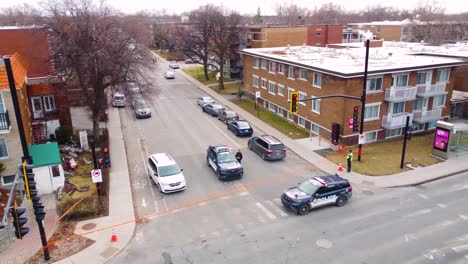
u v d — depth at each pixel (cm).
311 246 1798
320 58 3859
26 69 3047
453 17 13325
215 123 4047
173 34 9312
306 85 3647
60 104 3238
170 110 4638
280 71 4162
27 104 2892
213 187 2483
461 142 3269
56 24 2920
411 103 3466
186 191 2425
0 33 3178
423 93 3431
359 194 2380
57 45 2970
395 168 2781
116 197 2311
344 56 4094
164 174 2423
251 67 4994
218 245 1819
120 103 4756
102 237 1888
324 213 2133
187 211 2166
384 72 3147
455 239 1853
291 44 6488
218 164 2606
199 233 1931
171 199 2316
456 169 2762
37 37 3266
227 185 2512
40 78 3300
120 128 3812
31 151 2427
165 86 6306
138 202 2275
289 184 2528
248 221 2047
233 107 4762
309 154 3084
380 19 16788
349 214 2119
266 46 6306
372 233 1909
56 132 3186
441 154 2989
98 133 3266
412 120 3481
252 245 1814
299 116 3841
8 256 1733
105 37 2986
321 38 7169
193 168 2802
